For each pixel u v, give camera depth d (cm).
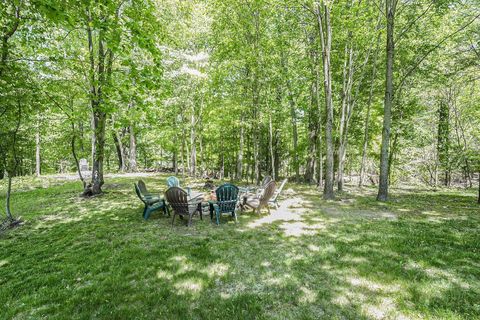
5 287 316
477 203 833
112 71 747
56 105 741
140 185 743
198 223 590
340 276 328
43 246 456
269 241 461
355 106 1345
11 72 514
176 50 1262
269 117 1270
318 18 880
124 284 313
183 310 262
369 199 907
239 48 1197
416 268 346
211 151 2080
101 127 907
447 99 1493
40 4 334
